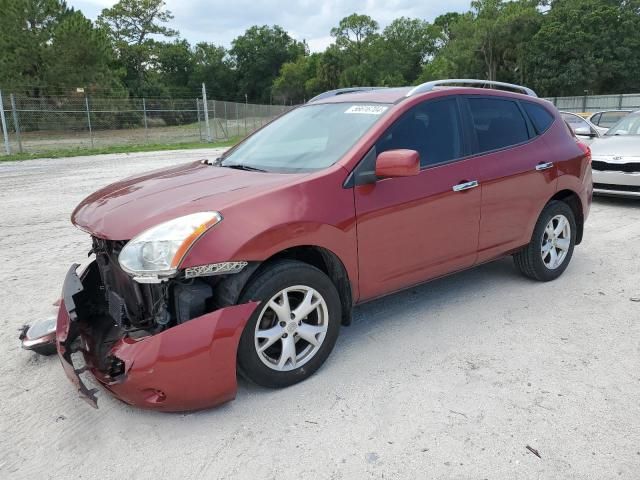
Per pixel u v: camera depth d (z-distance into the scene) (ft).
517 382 10.59
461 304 14.51
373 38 295.69
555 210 15.58
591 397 10.03
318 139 12.40
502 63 214.90
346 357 11.69
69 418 9.80
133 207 10.25
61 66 125.59
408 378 10.80
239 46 339.36
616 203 28.50
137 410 9.94
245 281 9.59
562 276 16.62
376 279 11.65
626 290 15.37
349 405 9.92
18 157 62.90
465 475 8.09
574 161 16.01
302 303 10.41
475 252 13.64
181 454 8.74
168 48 319.27
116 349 9.10
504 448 8.66
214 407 9.91
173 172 12.95
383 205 11.35
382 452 8.65
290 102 322.34
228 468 8.39
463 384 10.55
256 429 9.30
